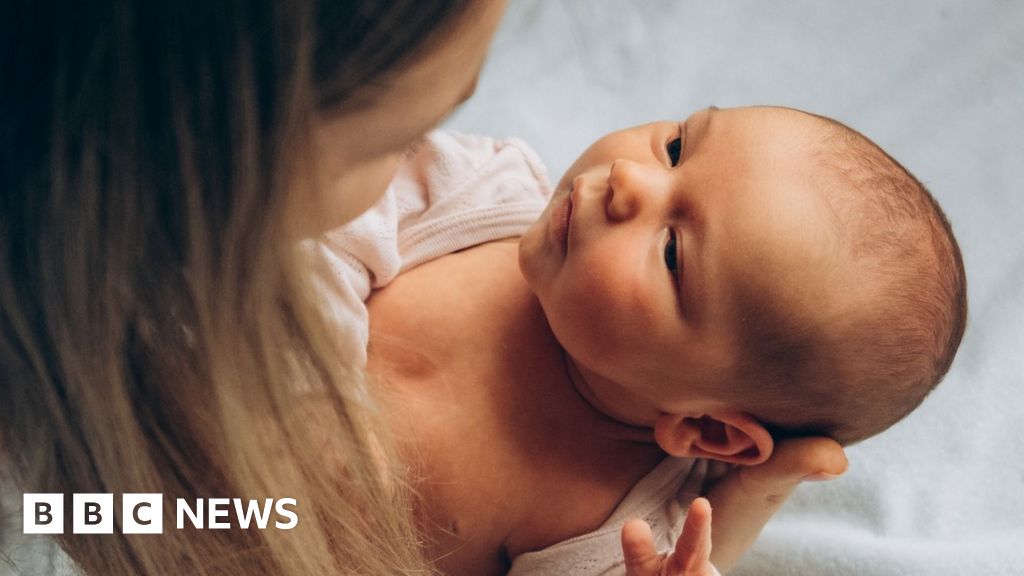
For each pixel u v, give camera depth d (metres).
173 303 0.51
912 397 0.86
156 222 0.47
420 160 0.98
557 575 0.90
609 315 0.81
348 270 0.88
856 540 1.01
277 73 0.43
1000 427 1.08
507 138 1.08
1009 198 1.22
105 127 0.43
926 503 1.04
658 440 0.89
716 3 1.35
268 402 0.58
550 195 1.06
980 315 1.14
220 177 0.46
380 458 0.72
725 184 0.80
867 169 0.82
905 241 0.81
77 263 0.48
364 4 0.42
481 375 0.90
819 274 0.78
